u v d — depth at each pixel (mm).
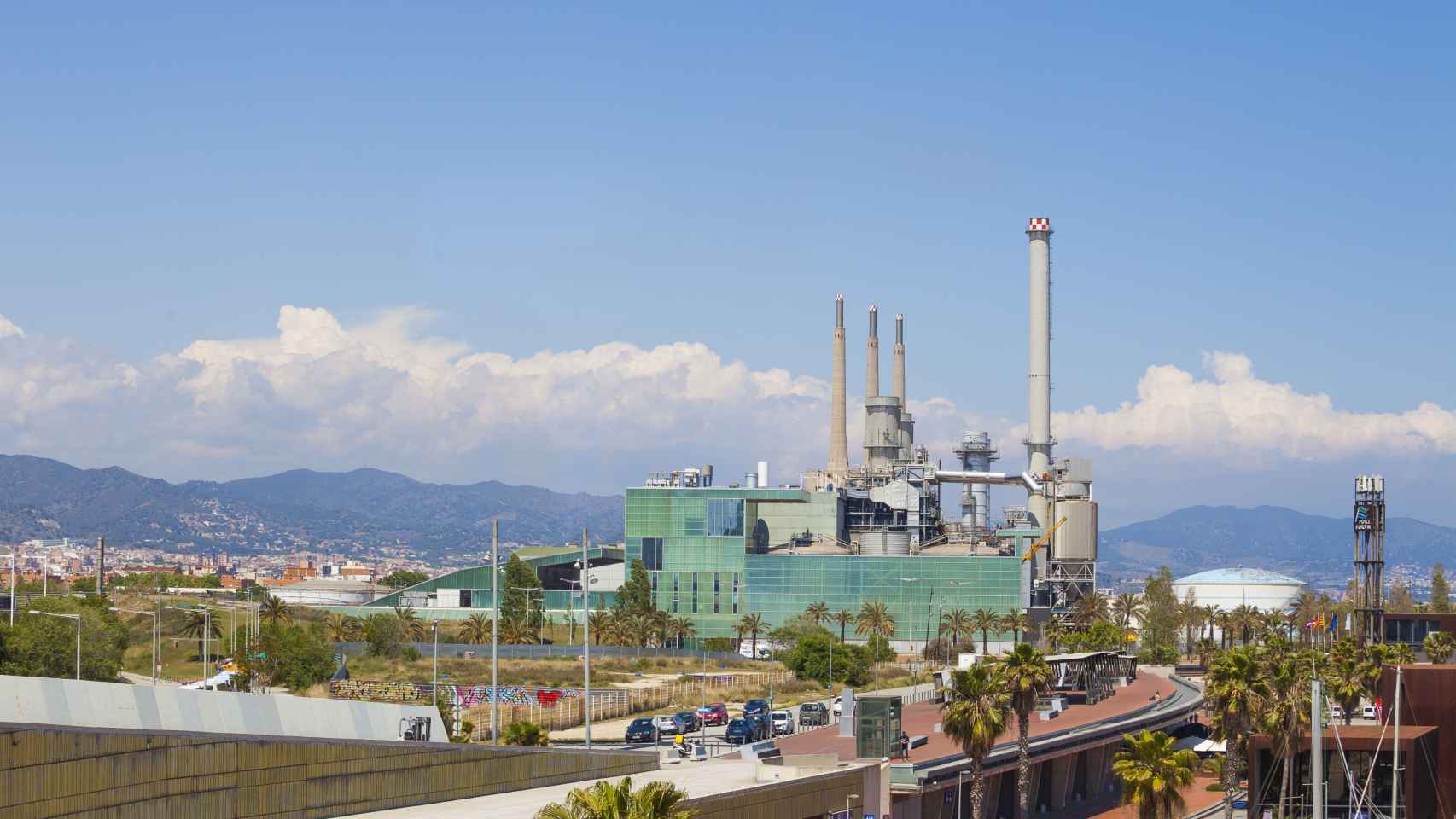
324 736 76438
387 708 83312
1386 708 133000
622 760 92625
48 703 58969
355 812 68188
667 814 59406
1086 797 156750
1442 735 130375
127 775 55625
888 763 102625
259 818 62312
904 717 163875
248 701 70438
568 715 178125
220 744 60250
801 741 127750
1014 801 138375
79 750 53438
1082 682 191250
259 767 62344
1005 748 131500
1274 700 124312
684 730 165750
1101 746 154500
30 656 178000
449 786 75000
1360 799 123562
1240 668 125875
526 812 70438
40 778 51719
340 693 181875
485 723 162000
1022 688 125062
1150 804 109062
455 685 189625
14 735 50750
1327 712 128750
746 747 109125
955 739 117438
